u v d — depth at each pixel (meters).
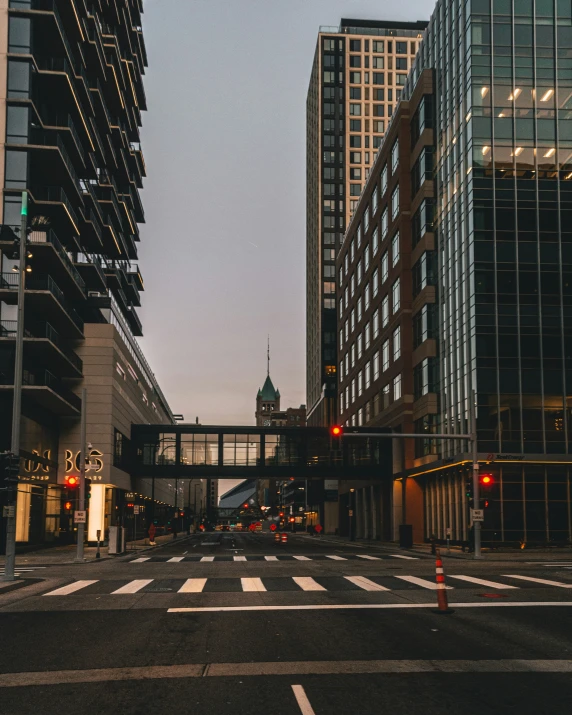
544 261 48.19
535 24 51.00
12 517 22.89
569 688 8.48
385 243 70.75
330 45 147.75
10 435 42.66
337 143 145.50
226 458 72.88
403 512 60.69
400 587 19.72
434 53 60.47
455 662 9.88
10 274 44.59
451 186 53.97
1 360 43.75
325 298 140.50
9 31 45.19
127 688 8.55
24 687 8.65
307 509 128.88
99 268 61.38
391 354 66.69
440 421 54.44
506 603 16.12
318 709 7.61
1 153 44.19
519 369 46.81
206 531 129.12
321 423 134.75
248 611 14.97
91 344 57.78
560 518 46.25
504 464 46.56
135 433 72.00
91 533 56.53
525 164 49.44
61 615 14.77
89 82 61.81
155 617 14.27
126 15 73.94
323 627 12.83
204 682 8.80
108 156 68.12
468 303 48.69
